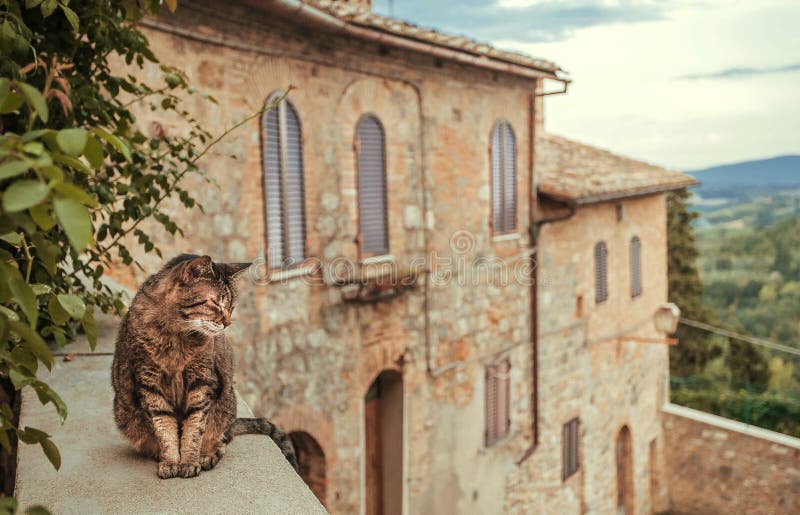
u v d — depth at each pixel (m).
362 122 10.04
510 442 13.23
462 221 11.87
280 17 8.59
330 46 9.34
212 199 7.92
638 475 17.84
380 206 10.45
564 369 14.57
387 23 9.17
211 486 2.64
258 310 8.54
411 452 11.13
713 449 18.34
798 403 19.53
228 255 8.15
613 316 16.20
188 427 2.73
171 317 2.61
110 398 3.50
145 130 7.13
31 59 3.33
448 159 11.52
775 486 17.62
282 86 8.76
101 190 3.92
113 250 6.73
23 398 3.46
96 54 3.92
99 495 2.54
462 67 11.62
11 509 1.38
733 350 27.45
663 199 18.53
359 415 10.11
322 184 9.45
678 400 20.89
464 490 12.19
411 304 10.95
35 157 1.30
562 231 14.27
